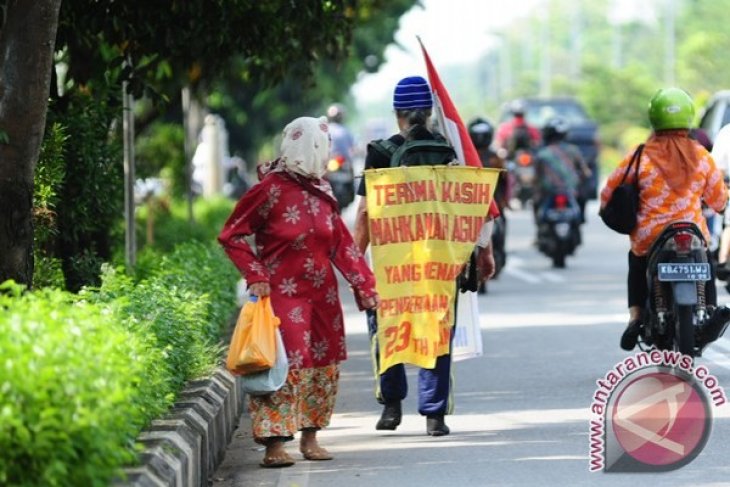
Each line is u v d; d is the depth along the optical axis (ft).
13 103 57.88
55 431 40.42
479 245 64.44
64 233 83.05
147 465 47.47
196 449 54.08
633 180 70.08
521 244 193.47
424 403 65.46
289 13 89.81
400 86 64.80
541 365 86.53
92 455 41.37
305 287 58.85
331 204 59.47
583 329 102.78
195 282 82.43
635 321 71.67
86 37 87.81
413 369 87.30
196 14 84.99
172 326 62.75
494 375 83.30
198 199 211.41
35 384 40.52
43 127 58.85
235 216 58.65
